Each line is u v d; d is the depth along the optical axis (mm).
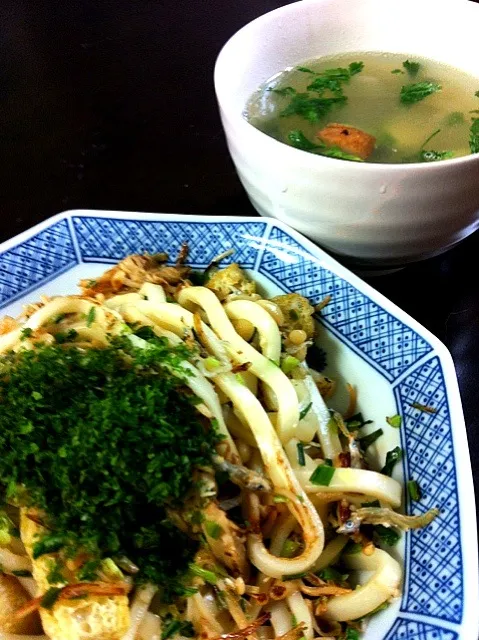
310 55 293
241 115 249
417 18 284
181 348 207
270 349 223
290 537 203
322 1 282
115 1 430
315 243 255
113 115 350
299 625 187
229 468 192
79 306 236
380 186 215
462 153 257
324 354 234
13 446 186
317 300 236
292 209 241
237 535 188
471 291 264
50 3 430
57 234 263
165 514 185
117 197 306
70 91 366
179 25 407
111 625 178
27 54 393
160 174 316
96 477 176
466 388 235
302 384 220
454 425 190
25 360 203
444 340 249
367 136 264
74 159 326
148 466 175
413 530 186
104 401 184
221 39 397
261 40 276
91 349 212
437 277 270
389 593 181
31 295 258
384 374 216
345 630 189
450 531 177
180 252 259
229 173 315
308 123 275
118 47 395
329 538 203
